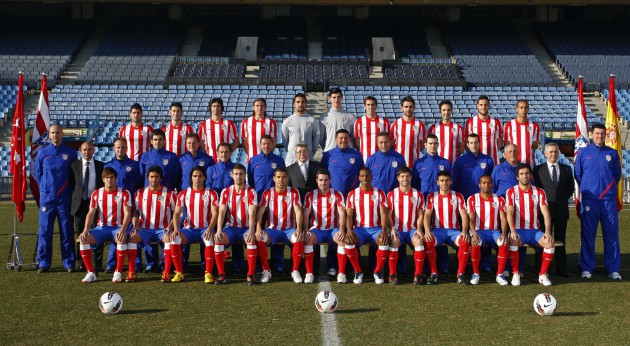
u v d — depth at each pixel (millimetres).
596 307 7441
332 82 28156
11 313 7238
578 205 9422
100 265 9625
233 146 10609
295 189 9227
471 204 9086
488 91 27750
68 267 9562
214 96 26938
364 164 9875
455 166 9820
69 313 7234
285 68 29562
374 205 9062
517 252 8789
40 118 10359
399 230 9078
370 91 27484
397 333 6438
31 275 9336
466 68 29797
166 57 30312
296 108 10398
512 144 9555
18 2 33250
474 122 10391
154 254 9633
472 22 33406
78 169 9469
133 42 31516
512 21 33688
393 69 29500
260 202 9375
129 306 7543
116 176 9180
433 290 8391
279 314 7164
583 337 6289
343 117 10383
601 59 30297
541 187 9414
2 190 20719
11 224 14852
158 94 27094
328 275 9367
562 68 29734
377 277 8844
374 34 32812
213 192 9211
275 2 28344
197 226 9242
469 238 8867
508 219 8906
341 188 9617
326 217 9125
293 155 10328
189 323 6816
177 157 9922
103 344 6137
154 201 9273
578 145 13016
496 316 7059
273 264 9539
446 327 6641
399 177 9125
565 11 33719
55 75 28531
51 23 32562
